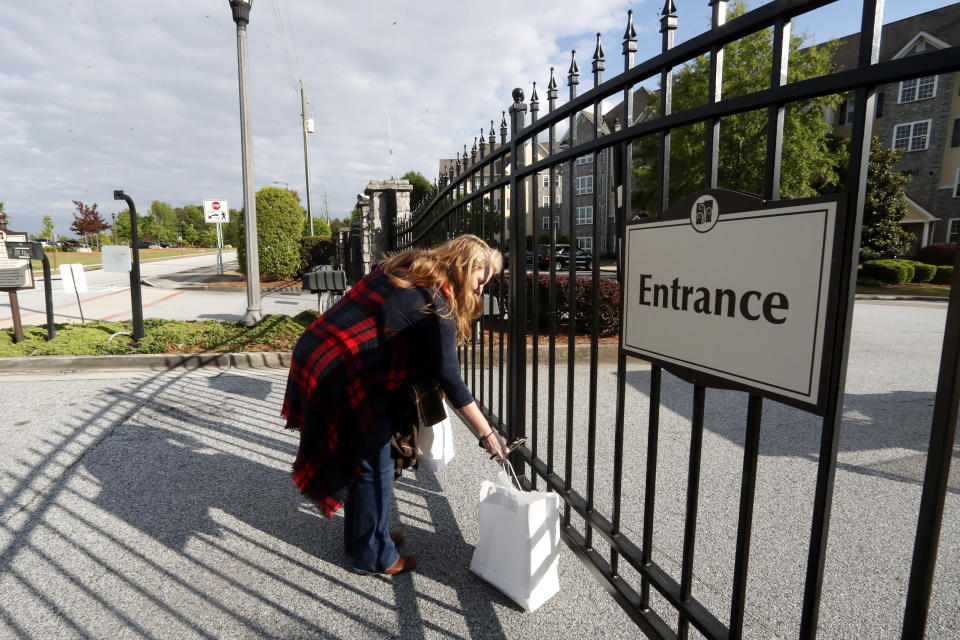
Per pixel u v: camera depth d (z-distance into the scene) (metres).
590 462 2.01
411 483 3.00
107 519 2.58
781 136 1.14
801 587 2.08
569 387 2.14
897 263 19.69
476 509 2.71
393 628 1.87
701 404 1.40
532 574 1.92
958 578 2.15
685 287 1.42
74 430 3.73
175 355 5.66
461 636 1.83
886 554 2.31
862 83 0.95
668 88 1.50
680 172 18.62
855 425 4.04
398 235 7.60
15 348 5.87
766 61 16.61
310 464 1.99
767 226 1.14
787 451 3.47
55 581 2.10
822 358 1.03
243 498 2.80
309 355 1.99
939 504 0.88
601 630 1.86
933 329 9.45
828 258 1.00
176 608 1.96
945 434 0.86
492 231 3.07
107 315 9.36
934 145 25.20
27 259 6.14
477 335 3.74
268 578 2.14
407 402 2.06
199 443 3.52
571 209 2.06
